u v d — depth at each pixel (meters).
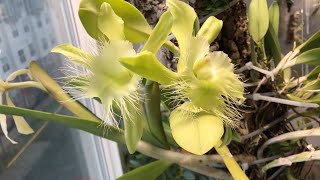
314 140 0.32
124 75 0.21
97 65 0.21
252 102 0.27
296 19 0.32
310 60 0.25
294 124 0.32
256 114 0.28
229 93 0.21
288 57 0.26
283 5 0.32
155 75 0.20
